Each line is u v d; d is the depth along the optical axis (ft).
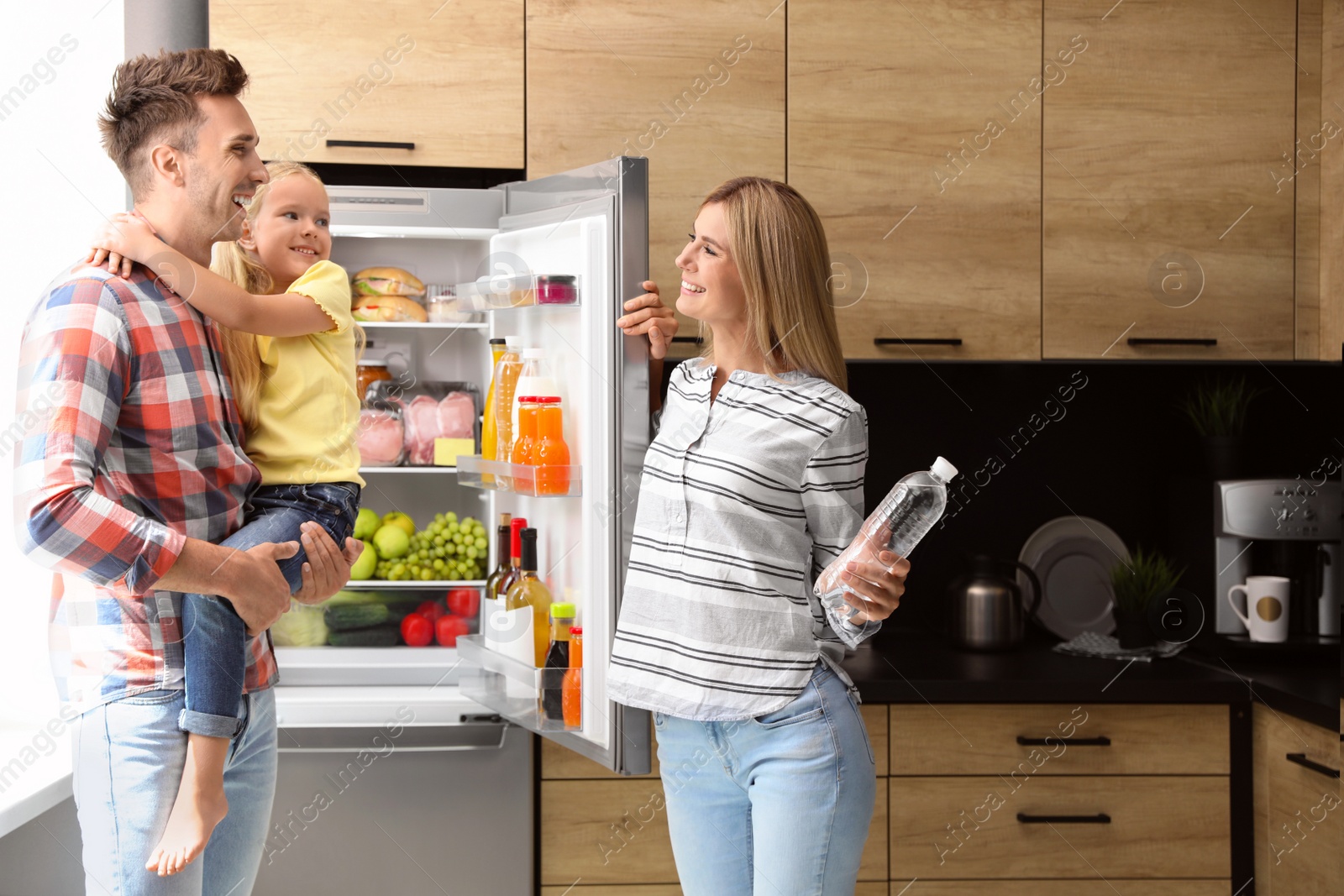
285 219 4.54
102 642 3.58
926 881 6.25
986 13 6.79
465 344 7.30
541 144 6.53
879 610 4.13
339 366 4.41
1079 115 6.84
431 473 7.13
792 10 6.69
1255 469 7.85
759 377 4.42
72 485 3.14
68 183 5.91
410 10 6.44
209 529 3.70
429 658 6.61
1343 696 5.57
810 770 4.10
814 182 6.73
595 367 5.12
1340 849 5.44
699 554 4.21
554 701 5.32
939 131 6.79
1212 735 6.25
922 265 6.81
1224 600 6.95
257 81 6.33
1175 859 6.25
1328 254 6.89
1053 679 6.22
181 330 3.61
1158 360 6.91
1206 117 6.89
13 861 5.45
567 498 5.74
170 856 3.47
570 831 6.30
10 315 5.83
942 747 6.23
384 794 6.14
